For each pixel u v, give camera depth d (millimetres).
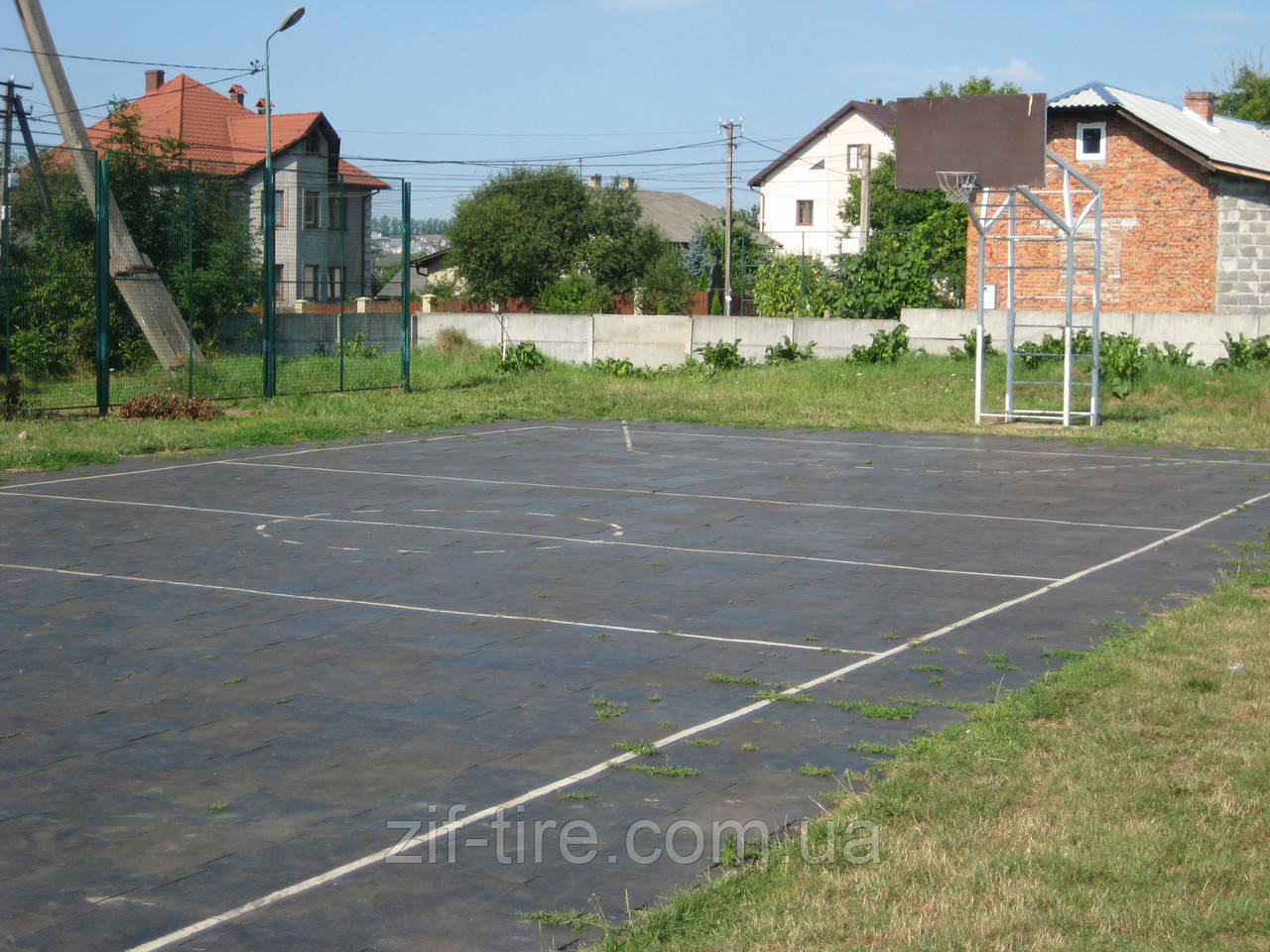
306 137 54406
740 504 15484
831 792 6301
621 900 5168
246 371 28125
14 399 22875
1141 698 7668
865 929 4816
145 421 22969
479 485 16812
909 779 6406
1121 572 11703
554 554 12445
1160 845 5551
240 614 10062
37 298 25312
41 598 10531
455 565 11914
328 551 12508
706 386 31156
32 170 24547
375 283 33719
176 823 5977
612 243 66250
